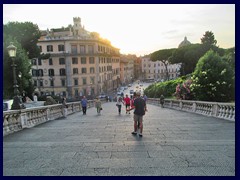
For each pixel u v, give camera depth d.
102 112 20.83
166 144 6.46
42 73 66.94
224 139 7.26
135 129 8.14
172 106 25.59
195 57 60.72
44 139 7.63
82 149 6.04
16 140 7.52
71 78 66.25
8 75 31.72
